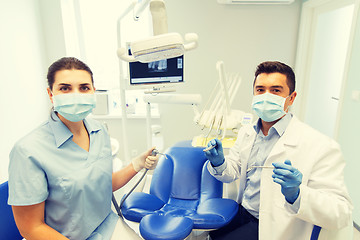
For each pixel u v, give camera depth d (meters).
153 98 1.66
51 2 2.45
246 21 2.48
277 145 1.00
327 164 0.89
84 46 2.79
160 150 2.44
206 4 2.44
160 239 0.85
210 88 2.64
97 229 0.95
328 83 2.73
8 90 2.01
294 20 2.47
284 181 0.77
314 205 0.77
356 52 1.77
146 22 2.68
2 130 1.93
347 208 0.80
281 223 0.91
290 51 2.56
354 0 1.86
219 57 2.57
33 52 2.35
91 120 1.06
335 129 2.01
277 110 0.99
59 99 0.84
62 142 0.86
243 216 1.14
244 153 1.16
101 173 0.93
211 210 1.10
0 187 0.89
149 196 1.27
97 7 2.67
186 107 2.69
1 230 0.88
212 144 1.08
